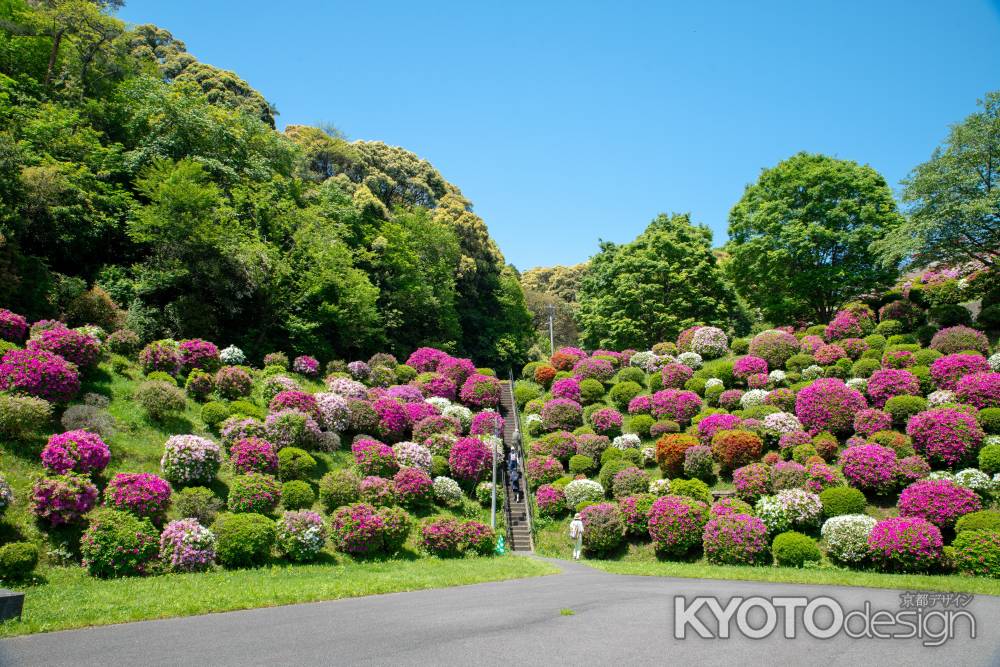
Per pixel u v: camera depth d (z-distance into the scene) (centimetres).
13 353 1449
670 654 561
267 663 518
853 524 1433
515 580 1170
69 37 2850
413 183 4909
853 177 2956
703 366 2883
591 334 3891
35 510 1108
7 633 623
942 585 1031
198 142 2834
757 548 1477
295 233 2836
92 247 2292
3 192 1919
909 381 2000
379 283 3406
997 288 2464
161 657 538
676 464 1975
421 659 532
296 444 1767
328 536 1419
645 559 1661
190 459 1407
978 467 1622
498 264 4966
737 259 3241
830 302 3055
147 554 1102
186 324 2262
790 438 1916
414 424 2227
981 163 2234
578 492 1945
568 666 515
